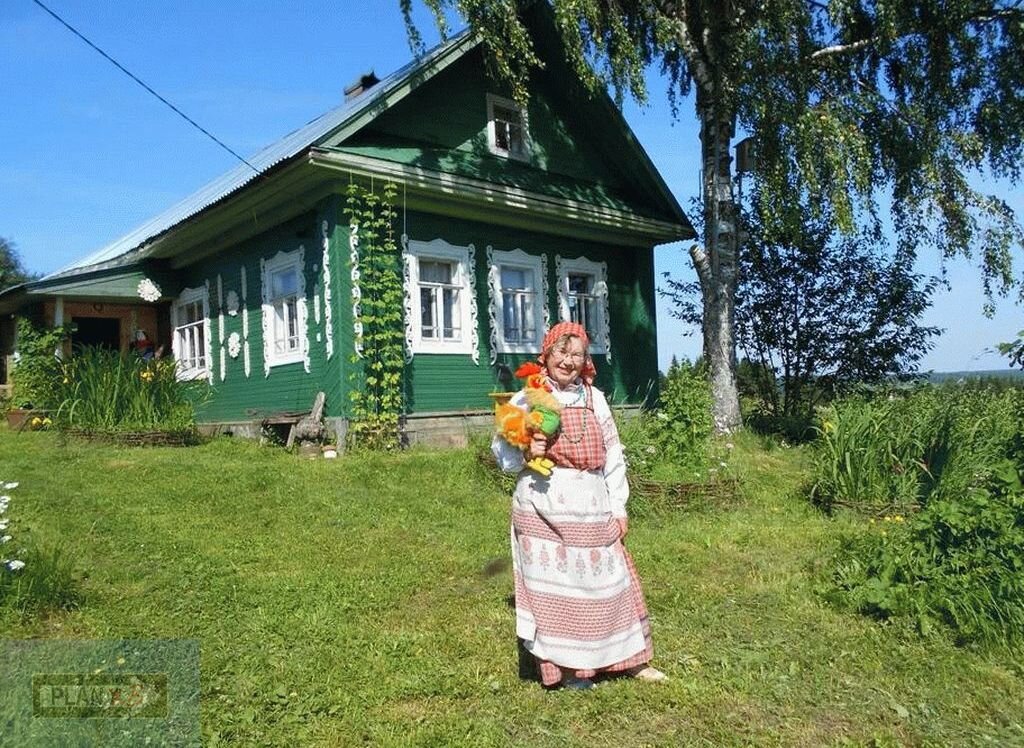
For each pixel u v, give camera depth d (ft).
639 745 10.52
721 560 19.40
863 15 42.55
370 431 36.22
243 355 45.39
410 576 17.48
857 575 16.67
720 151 43.14
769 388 54.39
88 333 60.54
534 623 12.01
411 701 11.64
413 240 39.58
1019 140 44.73
